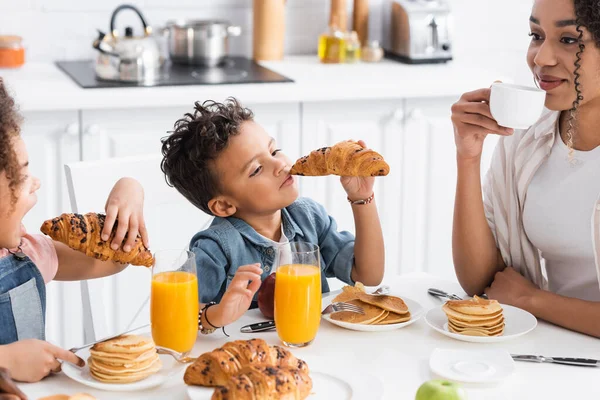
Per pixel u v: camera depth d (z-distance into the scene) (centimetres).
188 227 206
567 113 164
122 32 323
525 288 157
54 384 123
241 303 140
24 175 126
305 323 135
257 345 119
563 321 148
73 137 268
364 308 148
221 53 313
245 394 107
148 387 121
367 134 301
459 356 132
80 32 319
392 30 340
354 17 342
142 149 276
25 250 151
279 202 165
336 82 292
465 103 161
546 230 170
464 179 170
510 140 175
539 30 154
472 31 362
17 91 260
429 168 312
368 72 312
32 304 143
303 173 156
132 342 124
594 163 163
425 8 328
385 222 312
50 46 317
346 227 307
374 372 128
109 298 248
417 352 136
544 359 133
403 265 320
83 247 137
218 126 163
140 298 206
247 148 162
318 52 344
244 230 168
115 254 139
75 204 182
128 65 280
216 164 163
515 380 126
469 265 171
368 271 174
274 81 287
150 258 142
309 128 293
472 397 120
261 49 329
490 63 368
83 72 295
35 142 265
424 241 320
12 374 122
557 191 167
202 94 274
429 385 110
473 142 165
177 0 328
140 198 148
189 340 132
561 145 167
